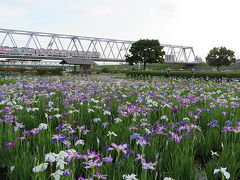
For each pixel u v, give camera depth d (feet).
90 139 11.37
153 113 16.49
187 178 7.93
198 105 22.00
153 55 168.86
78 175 8.30
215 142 12.20
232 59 233.14
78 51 200.23
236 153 9.77
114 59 218.79
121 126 12.73
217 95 28.14
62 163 6.41
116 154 10.30
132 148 10.16
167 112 17.02
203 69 302.86
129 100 23.59
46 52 180.34
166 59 291.79
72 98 19.71
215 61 236.63
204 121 15.26
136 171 7.82
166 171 9.17
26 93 25.32
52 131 12.94
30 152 9.45
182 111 17.63
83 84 39.60
